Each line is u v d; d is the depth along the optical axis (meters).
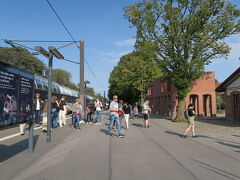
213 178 5.15
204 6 18.89
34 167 5.96
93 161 6.56
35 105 14.36
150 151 7.93
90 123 17.52
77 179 5.06
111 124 11.27
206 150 8.18
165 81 31.16
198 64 19.81
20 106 5.66
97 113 17.34
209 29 19.30
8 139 9.84
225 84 21.81
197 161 6.62
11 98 5.20
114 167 5.98
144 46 20.59
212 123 19.66
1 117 4.80
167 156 7.21
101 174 5.40
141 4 20.25
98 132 12.63
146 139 10.55
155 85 37.41
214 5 18.70
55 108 14.08
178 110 21.11
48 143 9.16
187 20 19.22
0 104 4.75
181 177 5.20
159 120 23.03
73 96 34.69
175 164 6.29
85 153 7.56
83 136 11.12
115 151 7.88
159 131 13.70
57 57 10.27
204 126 17.12
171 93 28.25
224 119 24.06
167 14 19.02
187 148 8.51
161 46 20.30
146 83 46.84
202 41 19.28
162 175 5.34
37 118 14.52
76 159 6.78
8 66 5.04
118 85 57.34
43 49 8.82
